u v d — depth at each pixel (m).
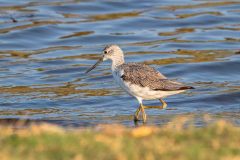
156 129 11.08
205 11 27.77
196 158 8.92
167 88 14.55
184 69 21.31
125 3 28.97
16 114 16.50
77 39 24.95
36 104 17.66
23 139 9.82
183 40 24.69
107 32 25.70
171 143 9.77
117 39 24.94
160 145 9.53
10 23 26.14
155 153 9.20
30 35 25.14
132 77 14.88
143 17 27.23
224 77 20.72
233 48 23.61
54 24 26.19
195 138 10.16
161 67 21.53
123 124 15.16
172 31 25.80
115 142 9.63
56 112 16.80
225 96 18.28
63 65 22.05
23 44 24.44
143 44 24.36
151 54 23.11
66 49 23.98
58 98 18.30
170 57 22.69
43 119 15.77
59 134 10.06
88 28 26.02
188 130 10.58
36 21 26.39
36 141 9.62
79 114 16.53
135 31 25.88
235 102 17.94
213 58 22.39
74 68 21.69
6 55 23.20
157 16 27.36
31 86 19.72
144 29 26.09
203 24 26.47
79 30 25.80
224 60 22.03
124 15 27.58
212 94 18.55
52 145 9.51
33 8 28.06
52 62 22.36
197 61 22.09
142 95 15.00
